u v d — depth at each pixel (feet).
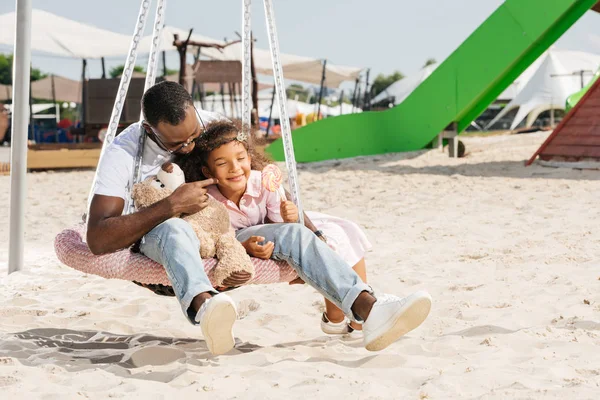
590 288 16.63
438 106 52.85
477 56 50.08
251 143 12.96
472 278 18.48
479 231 25.52
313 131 55.83
